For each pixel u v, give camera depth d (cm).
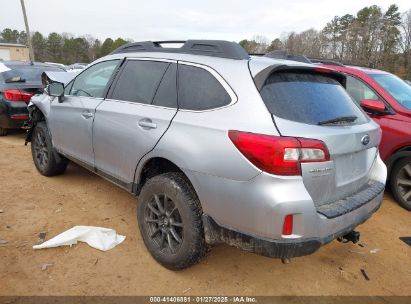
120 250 333
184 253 284
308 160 235
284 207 227
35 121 504
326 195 256
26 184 477
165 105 307
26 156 614
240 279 304
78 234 340
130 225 380
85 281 288
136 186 332
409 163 450
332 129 257
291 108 255
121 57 377
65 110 425
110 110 353
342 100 300
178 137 279
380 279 318
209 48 303
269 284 300
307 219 233
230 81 268
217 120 261
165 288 286
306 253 239
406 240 389
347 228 264
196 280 298
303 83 281
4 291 271
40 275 291
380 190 308
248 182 238
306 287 300
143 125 312
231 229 253
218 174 252
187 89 296
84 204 425
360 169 296
